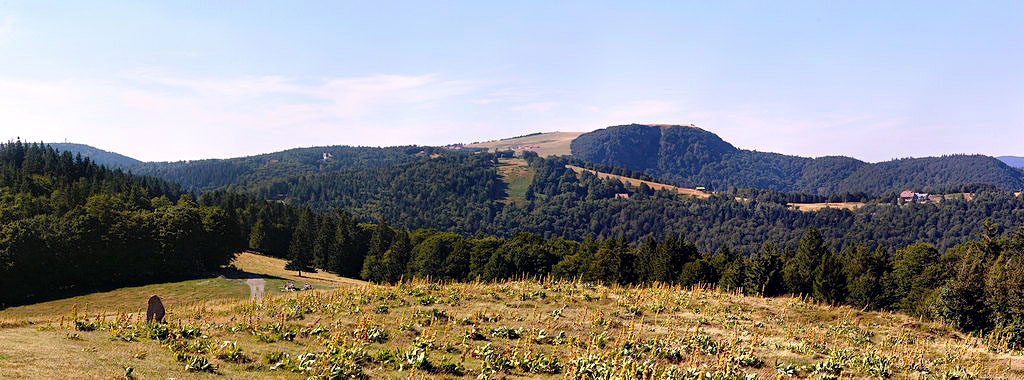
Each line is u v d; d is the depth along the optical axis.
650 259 76.19
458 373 19.42
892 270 73.00
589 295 35.00
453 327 26.69
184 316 28.08
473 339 24.69
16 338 20.00
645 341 24.67
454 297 33.25
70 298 62.06
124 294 62.28
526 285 38.66
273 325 25.47
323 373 17.80
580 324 27.84
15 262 63.09
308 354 19.69
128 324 24.98
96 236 72.69
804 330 28.81
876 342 27.58
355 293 34.72
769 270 59.53
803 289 59.72
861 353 24.36
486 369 19.62
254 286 67.38
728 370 19.83
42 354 17.33
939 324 32.91
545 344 24.38
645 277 73.25
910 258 71.62
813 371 21.11
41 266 66.88
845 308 35.78
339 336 23.06
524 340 24.42
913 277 60.31
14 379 14.16
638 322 28.92
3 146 151.88
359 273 127.25
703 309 32.72
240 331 24.78
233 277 77.88
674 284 67.88
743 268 63.72
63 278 69.31
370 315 28.38
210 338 23.02
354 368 18.16
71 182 122.31
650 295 36.47
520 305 31.75
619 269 74.75
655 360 21.64
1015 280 43.03
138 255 75.62
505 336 25.17
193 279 74.94
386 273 112.31
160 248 78.12
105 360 17.45
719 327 28.67
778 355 23.17
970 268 52.94
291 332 24.33
